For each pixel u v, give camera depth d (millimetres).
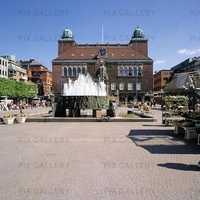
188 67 99500
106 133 14758
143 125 19250
